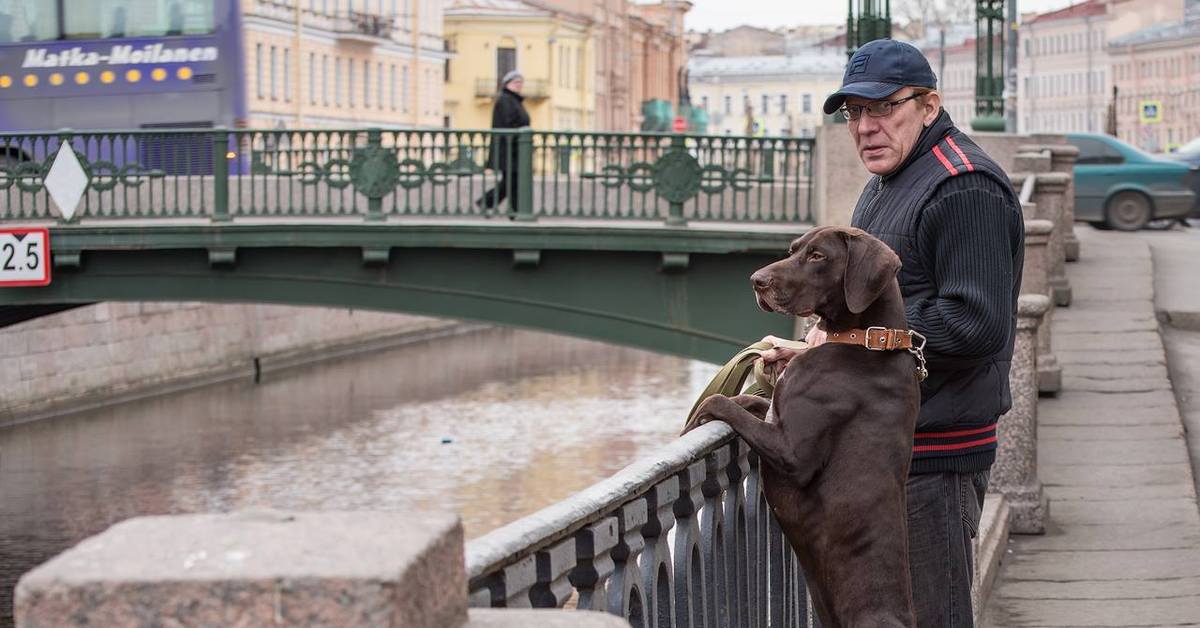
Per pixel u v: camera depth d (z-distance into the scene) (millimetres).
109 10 29672
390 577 1684
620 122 103875
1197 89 133875
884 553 3506
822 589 3619
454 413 34562
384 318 48750
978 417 4074
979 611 6535
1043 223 10625
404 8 76250
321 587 1675
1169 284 17031
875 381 3566
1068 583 7312
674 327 17812
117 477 26953
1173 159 28047
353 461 28562
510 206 18000
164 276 18906
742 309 17688
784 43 160000
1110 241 21953
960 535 4109
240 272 18734
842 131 16188
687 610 3551
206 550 1742
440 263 18250
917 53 4066
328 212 18469
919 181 4012
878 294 3514
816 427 3547
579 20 94625
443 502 24922
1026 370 8219
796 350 4016
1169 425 10227
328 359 45188
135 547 1747
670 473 3340
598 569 2924
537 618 2008
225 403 36000
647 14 120375
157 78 29562
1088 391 11211
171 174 21031
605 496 2918
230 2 29562
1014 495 8172
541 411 34875
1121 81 142125
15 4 29766
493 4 90250
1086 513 8500
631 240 17500
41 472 27328
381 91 74125
